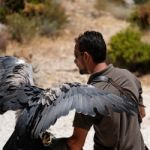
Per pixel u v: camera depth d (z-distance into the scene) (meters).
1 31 20.89
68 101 3.41
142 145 4.55
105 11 25.89
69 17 24.33
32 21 21.91
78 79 16.17
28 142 3.67
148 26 22.81
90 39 4.32
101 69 4.38
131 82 4.44
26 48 20.03
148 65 17.31
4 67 4.36
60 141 4.18
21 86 3.96
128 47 17.42
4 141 10.65
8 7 22.64
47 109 3.45
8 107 3.80
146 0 26.58
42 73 16.52
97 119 4.24
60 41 21.30
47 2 23.91
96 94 3.46
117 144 4.38
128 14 25.20
